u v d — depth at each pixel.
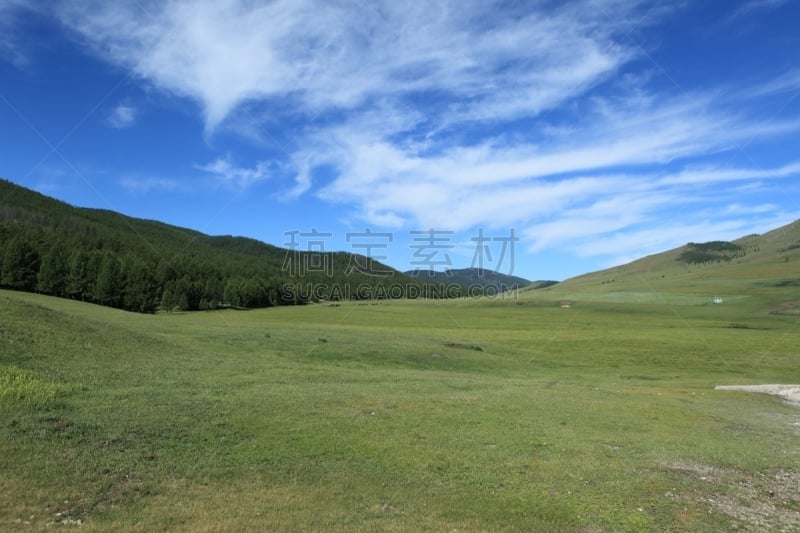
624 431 19.61
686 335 77.25
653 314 137.75
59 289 105.88
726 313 133.62
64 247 130.50
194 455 13.60
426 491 12.38
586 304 166.88
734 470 15.29
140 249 181.38
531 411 22.39
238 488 11.83
